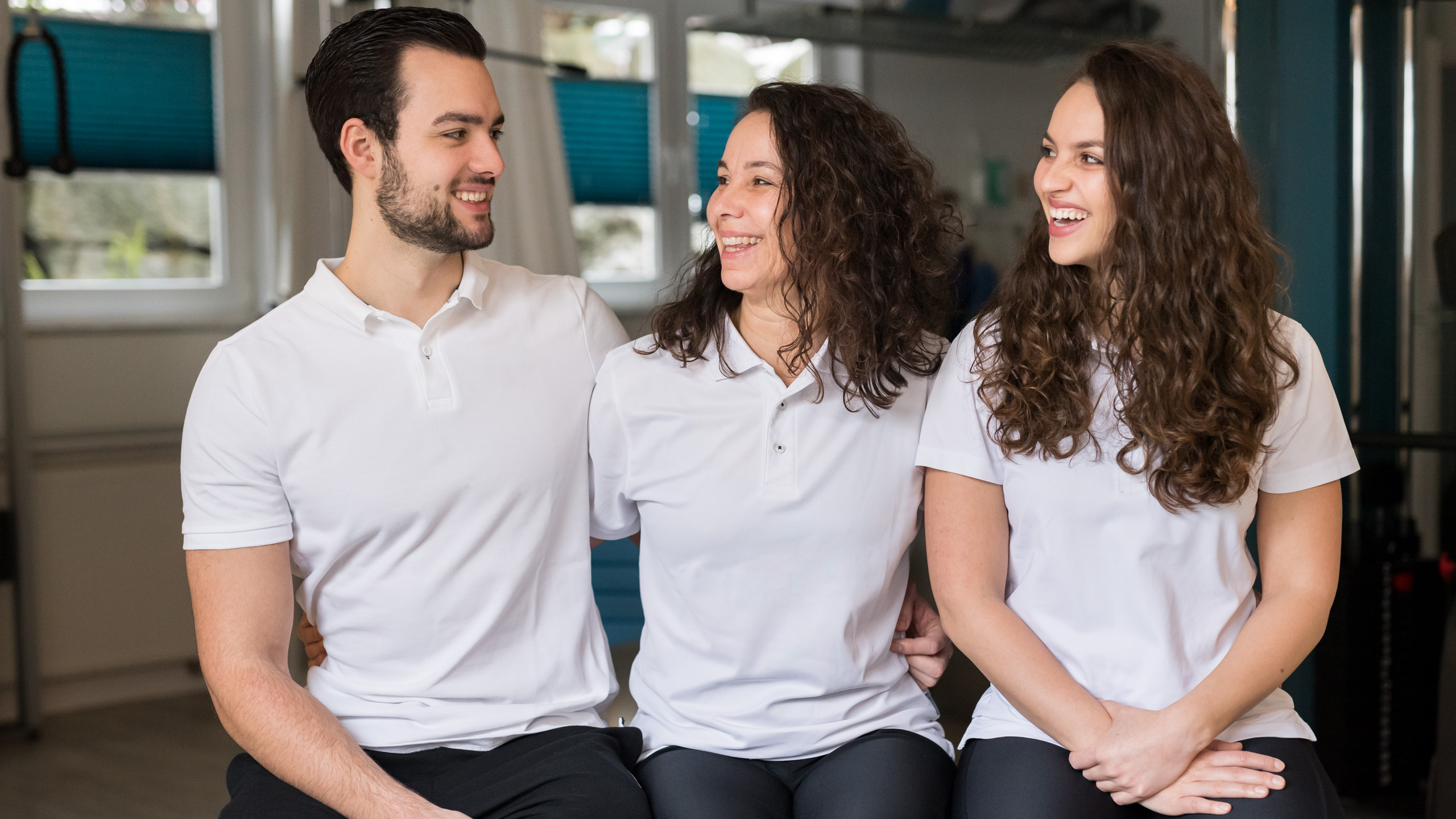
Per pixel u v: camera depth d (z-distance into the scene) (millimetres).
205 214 3564
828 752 1429
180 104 3465
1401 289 2211
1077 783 1294
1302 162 2223
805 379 1412
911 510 1464
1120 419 1327
